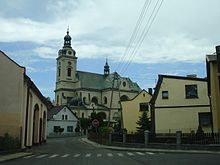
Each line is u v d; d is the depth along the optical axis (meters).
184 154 25.25
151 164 16.91
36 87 35.03
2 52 29.36
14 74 29.44
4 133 28.41
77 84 128.12
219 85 30.83
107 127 46.75
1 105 28.83
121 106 60.75
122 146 36.50
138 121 53.31
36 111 40.34
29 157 22.92
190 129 38.66
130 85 131.12
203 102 38.81
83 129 102.81
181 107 39.47
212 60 31.08
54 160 20.02
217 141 28.72
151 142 32.75
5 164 17.66
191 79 39.62
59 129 99.56
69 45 132.50
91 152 28.62
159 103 40.34
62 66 128.50
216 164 16.66
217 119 30.62
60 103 125.62
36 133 40.75
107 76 133.75
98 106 121.75
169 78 40.62
